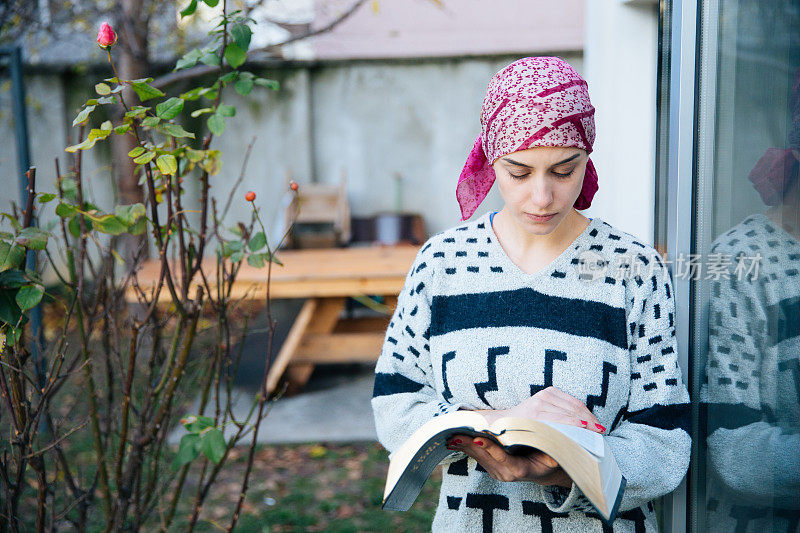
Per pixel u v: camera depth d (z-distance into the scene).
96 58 6.38
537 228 1.17
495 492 1.26
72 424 2.69
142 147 1.50
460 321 1.26
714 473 1.29
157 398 1.80
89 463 3.23
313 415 4.27
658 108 1.34
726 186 1.23
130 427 2.20
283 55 6.29
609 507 0.98
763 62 1.14
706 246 1.27
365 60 6.54
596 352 1.20
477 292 1.26
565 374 1.20
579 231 1.25
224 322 1.84
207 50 1.63
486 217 1.32
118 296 1.91
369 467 3.61
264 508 3.16
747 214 1.20
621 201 3.29
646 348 1.21
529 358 1.21
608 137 3.32
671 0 1.27
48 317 3.94
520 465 1.08
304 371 4.64
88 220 1.72
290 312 5.55
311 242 6.04
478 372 1.24
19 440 1.58
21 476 1.62
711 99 1.24
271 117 6.50
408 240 6.29
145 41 5.34
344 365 5.39
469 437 1.14
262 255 1.75
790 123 1.11
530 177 1.13
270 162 6.54
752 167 1.18
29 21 4.92
